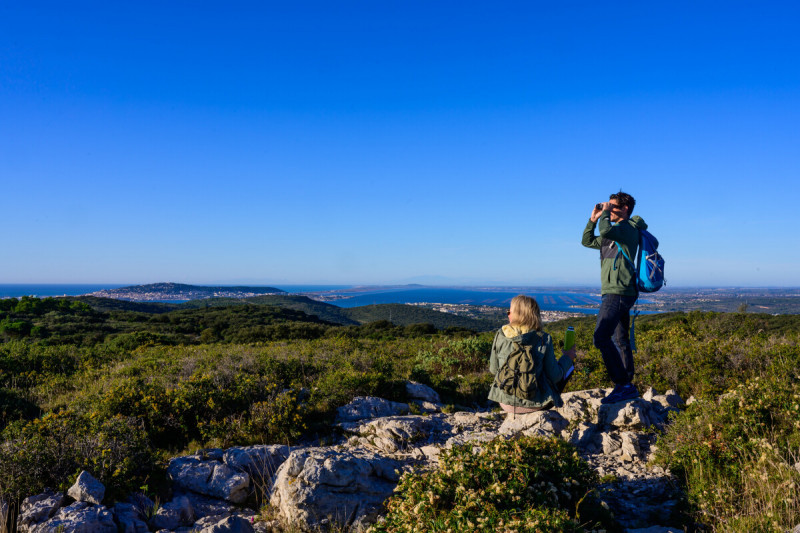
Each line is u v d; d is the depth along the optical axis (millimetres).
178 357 14422
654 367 8406
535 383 4570
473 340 12336
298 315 73938
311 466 4742
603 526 3922
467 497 3588
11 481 4625
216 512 4895
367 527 4281
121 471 5086
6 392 9406
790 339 9422
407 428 6715
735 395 5316
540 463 4188
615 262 5727
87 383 11445
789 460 4234
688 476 4645
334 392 8484
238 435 6945
